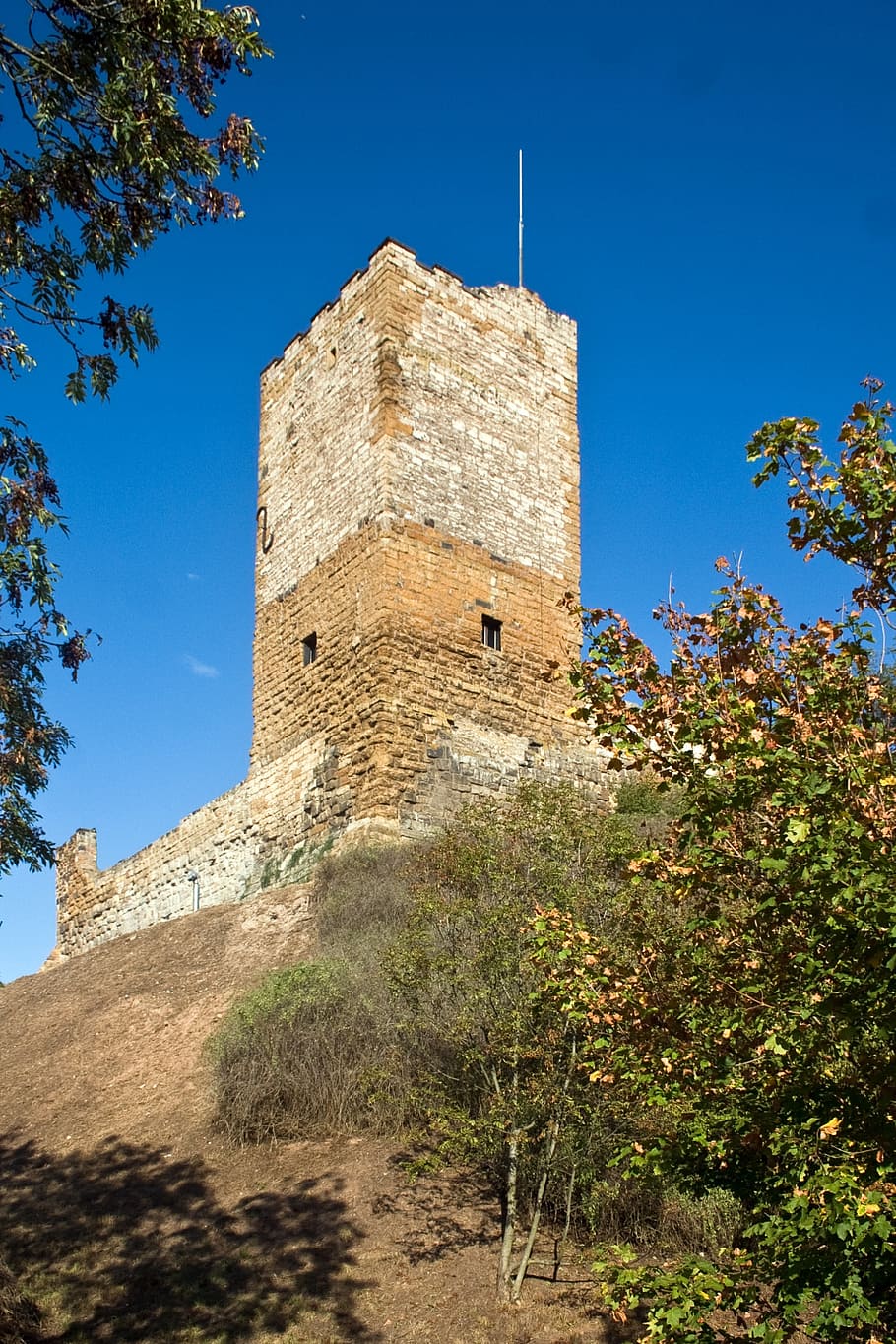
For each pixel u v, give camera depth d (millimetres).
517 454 28078
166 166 11289
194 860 29672
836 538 7574
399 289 26719
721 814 7137
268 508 29359
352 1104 14984
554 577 27984
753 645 7746
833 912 6449
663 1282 6965
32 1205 14086
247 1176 14164
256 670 28531
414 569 25328
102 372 11781
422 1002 13594
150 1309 11703
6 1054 20266
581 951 8281
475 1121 11938
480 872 13102
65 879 36969
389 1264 12164
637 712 7691
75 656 11695
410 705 24469
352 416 26844
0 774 11172
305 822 25578
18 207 11203
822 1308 6309
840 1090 6988
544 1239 12469
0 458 11328
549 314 29938
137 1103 16828
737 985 7355
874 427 7477
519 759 25938
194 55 11203
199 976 21359
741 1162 7809
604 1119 11820
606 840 12945
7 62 11273
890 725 7621
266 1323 11297
